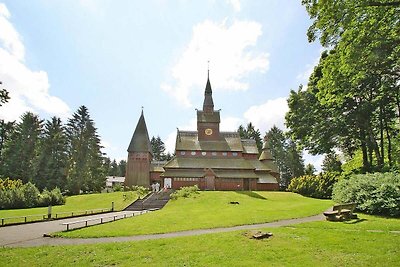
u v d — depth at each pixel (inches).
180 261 450.0
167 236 660.7
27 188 1686.8
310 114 1811.0
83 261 471.5
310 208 1099.9
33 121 3036.4
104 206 1635.1
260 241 546.6
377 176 959.6
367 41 592.1
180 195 1819.6
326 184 1985.7
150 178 2790.4
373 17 577.6
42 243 629.3
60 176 2824.8
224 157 2677.2
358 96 1482.5
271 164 2827.3
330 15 566.3
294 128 1926.7
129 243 573.0
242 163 2625.5
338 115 1641.2
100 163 3324.3
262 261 434.3
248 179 2516.0
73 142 3154.5
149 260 463.2
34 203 1662.2
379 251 456.8
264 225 769.6
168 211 1208.8
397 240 515.5
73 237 684.1
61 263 464.4
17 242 645.9
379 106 1482.5
